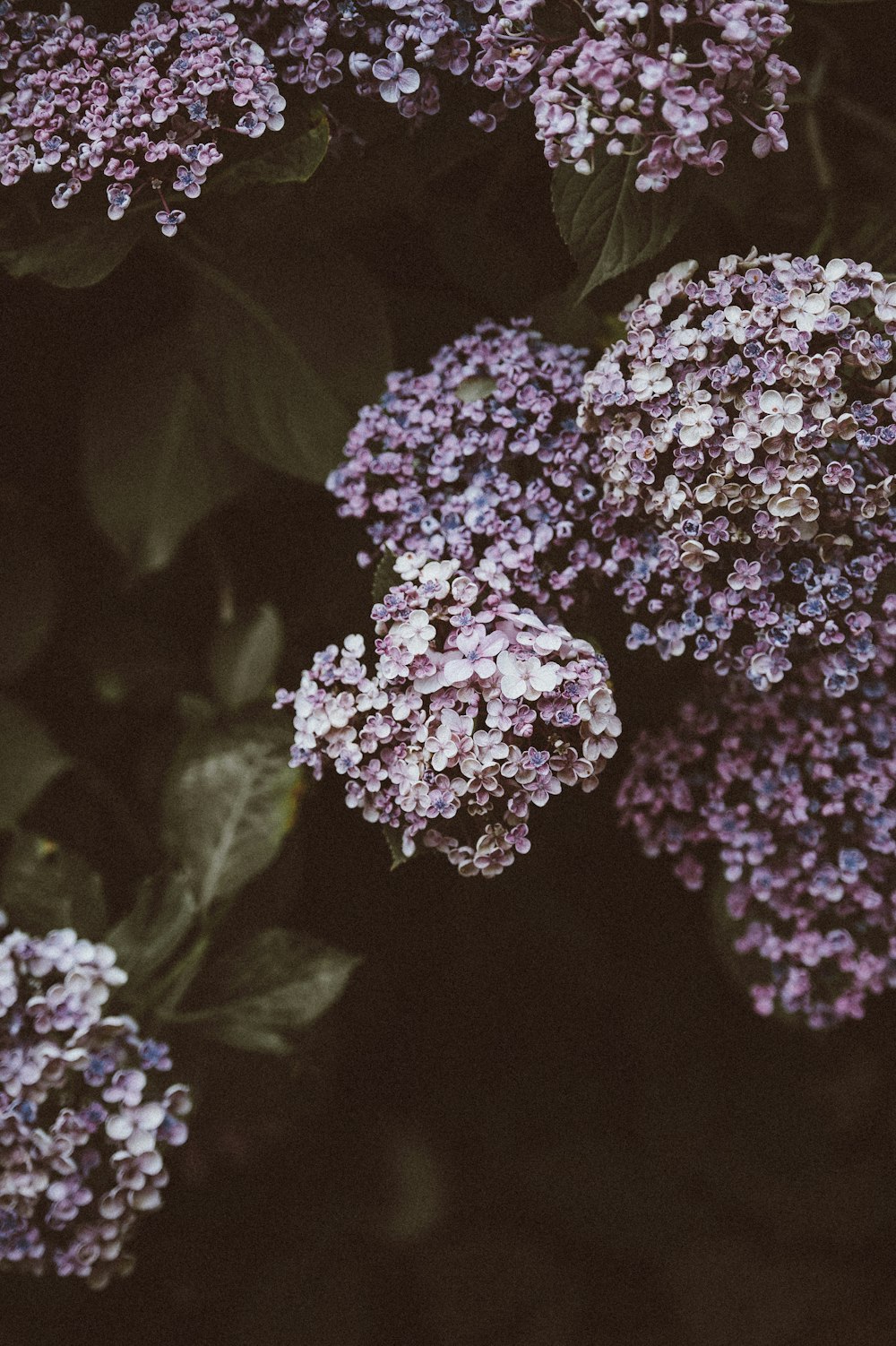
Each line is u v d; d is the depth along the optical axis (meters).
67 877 1.22
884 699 1.15
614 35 1.06
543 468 1.15
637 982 1.41
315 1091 1.32
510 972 1.41
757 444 1.08
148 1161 1.13
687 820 1.20
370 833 1.37
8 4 1.13
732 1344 1.38
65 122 1.09
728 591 1.11
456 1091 1.42
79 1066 1.13
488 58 1.09
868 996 1.39
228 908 1.24
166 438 1.29
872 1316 1.39
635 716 1.20
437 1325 1.39
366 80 1.10
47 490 1.34
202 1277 1.37
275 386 1.25
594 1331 1.40
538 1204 1.41
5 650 1.31
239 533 1.34
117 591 1.35
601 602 1.16
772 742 1.17
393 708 1.08
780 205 1.23
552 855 1.37
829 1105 1.41
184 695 1.29
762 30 1.07
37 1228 1.13
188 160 1.09
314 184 1.18
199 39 1.09
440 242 1.24
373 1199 1.39
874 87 1.28
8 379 1.33
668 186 1.11
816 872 1.17
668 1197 1.41
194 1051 1.21
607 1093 1.42
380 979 1.40
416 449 1.15
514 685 1.06
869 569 1.10
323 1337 1.36
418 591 1.09
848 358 1.08
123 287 1.31
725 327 1.08
